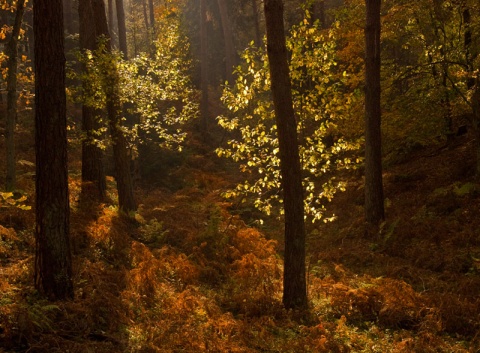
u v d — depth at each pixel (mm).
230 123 10164
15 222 10328
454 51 14375
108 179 17672
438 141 18188
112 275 9141
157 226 13141
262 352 7031
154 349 6672
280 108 8570
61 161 7551
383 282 9375
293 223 8695
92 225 11102
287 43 9875
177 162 21938
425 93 15945
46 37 7359
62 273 7547
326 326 7828
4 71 13031
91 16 14750
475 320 7645
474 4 14273
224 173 22344
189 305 8383
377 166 13859
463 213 12602
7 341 6008
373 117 13852
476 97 13945
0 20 23250
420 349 6883
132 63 13359
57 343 6141
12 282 7766
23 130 19484
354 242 13180
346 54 17062
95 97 12945
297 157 8688
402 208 14500
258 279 10273
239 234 13094
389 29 16344
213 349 6844
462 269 10141
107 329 7129
